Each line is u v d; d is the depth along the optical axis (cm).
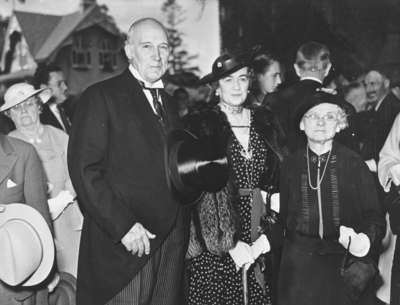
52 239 425
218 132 436
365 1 980
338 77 926
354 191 428
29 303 438
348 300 421
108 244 375
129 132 376
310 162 436
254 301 444
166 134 386
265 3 1005
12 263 410
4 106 545
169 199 379
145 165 376
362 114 624
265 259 448
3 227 415
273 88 649
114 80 389
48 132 561
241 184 439
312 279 424
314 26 987
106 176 375
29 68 1006
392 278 522
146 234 367
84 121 372
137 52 387
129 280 371
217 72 441
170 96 409
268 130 451
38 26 1020
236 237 428
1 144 422
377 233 420
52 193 546
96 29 1027
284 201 440
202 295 431
